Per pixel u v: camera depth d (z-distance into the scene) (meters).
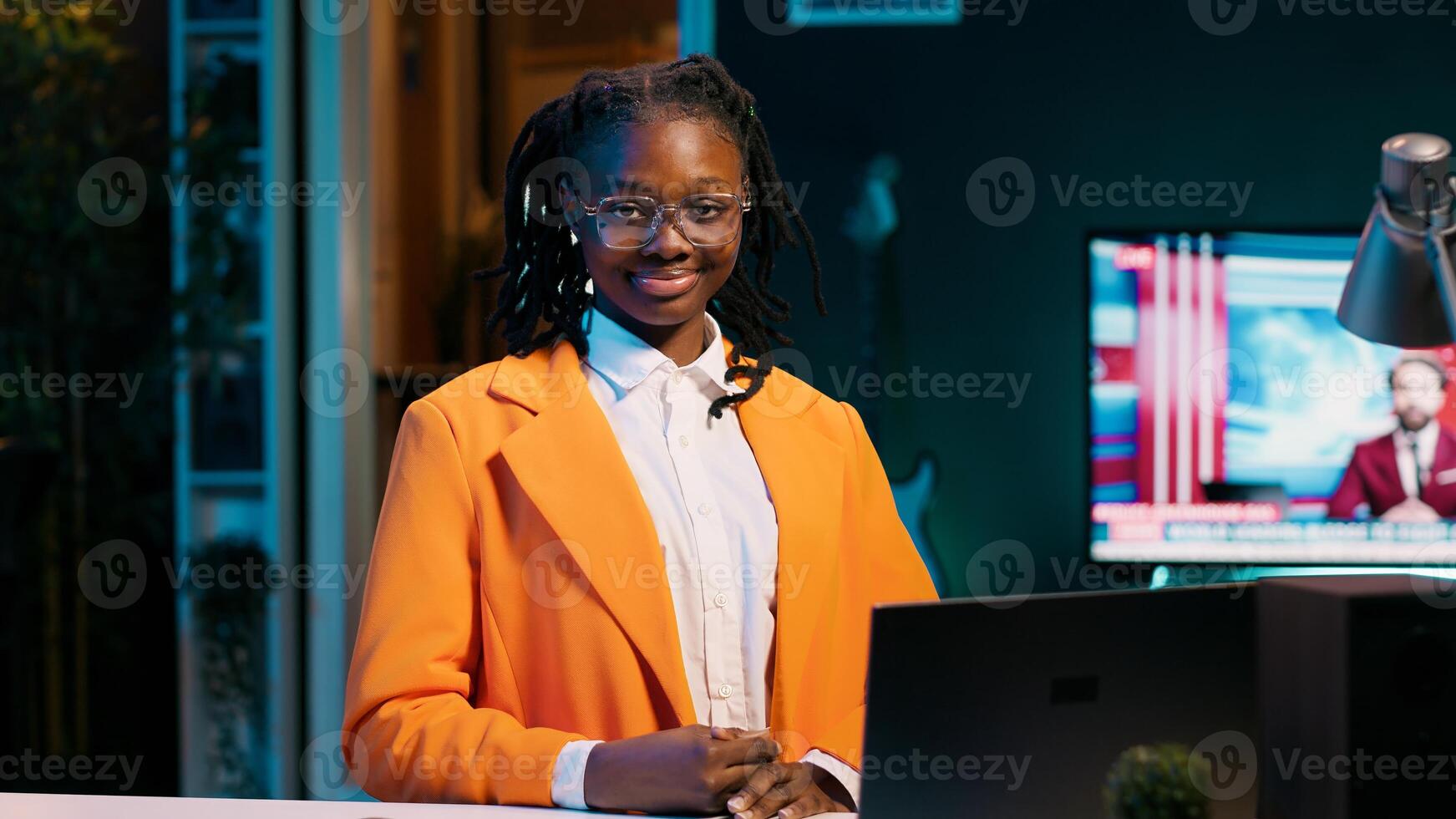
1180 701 1.02
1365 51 3.96
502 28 3.97
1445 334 1.10
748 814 1.08
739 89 1.38
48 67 3.50
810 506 1.34
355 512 3.64
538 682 1.26
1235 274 3.79
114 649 3.63
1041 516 4.03
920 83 4.02
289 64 3.52
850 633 1.39
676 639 1.24
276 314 3.52
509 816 1.08
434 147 3.96
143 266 3.59
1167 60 3.99
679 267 1.29
